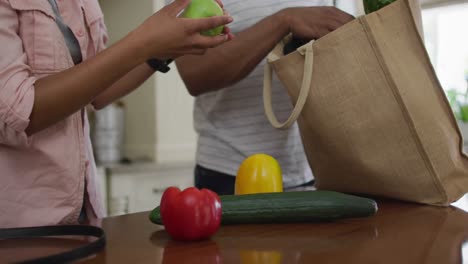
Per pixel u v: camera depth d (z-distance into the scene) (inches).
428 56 29.3
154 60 33.7
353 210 24.6
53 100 24.2
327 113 29.5
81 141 30.9
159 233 24.3
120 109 82.3
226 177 40.2
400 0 28.7
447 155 29.4
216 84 36.8
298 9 32.9
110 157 79.7
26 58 26.7
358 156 29.9
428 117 28.9
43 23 28.2
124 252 20.5
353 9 44.7
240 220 24.8
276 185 30.1
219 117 40.7
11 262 19.0
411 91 28.6
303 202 24.8
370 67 28.5
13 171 28.4
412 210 28.6
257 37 33.3
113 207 73.0
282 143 40.0
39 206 29.2
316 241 21.7
